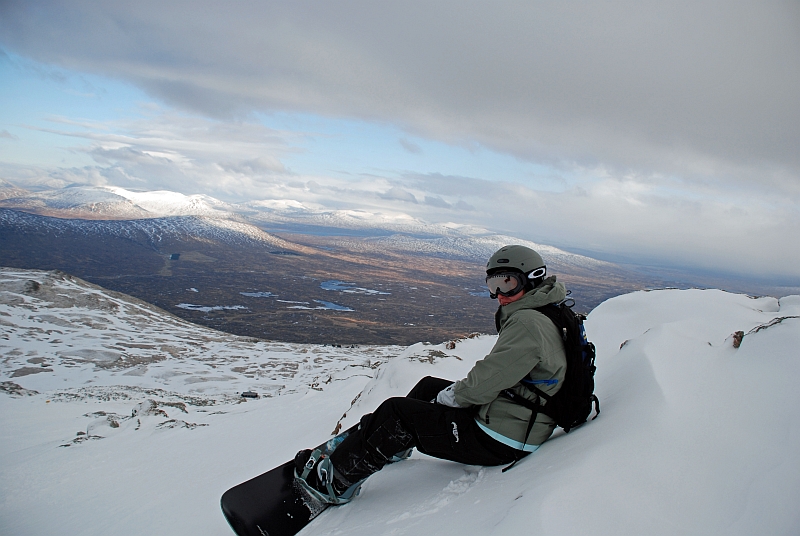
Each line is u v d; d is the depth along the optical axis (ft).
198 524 12.75
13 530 15.43
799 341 9.40
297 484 10.18
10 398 47.09
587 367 9.12
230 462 20.49
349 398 34.42
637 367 11.04
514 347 8.53
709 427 7.80
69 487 19.76
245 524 9.10
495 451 9.05
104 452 25.40
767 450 6.97
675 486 6.50
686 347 11.86
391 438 9.35
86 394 51.60
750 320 23.48
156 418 35.01
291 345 121.80
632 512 5.97
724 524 5.81
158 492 17.33
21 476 21.13
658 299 27.48
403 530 7.65
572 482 6.45
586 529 5.54
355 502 9.86
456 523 6.99
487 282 9.89
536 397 8.89
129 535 13.32
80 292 130.31
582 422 9.55
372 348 120.78
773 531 5.59
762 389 8.55
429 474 10.19
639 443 7.42
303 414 31.40
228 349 106.11
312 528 9.45
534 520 5.62
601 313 27.37
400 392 23.11
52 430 33.42
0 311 104.68
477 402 8.89
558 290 9.32
